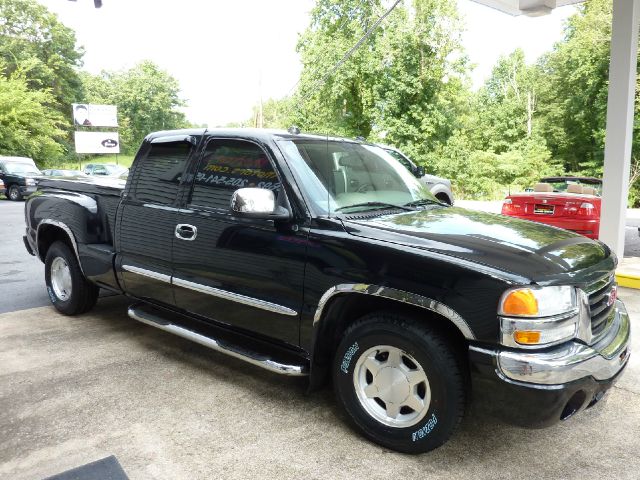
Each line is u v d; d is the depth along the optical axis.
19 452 2.75
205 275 3.55
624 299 5.76
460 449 2.83
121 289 4.35
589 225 8.10
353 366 2.87
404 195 3.70
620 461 2.72
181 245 3.68
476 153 31.50
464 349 2.63
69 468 2.61
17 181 20.67
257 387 3.58
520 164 31.88
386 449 2.82
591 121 30.84
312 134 3.71
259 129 3.54
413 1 25.66
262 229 3.21
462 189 29.58
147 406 3.28
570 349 2.45
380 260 2.72
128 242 4.17
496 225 3.15
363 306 2.99
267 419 3.14
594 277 2.63
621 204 6.78
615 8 6.49
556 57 33.28
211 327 3.74
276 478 2.55
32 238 5.25
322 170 3.36
